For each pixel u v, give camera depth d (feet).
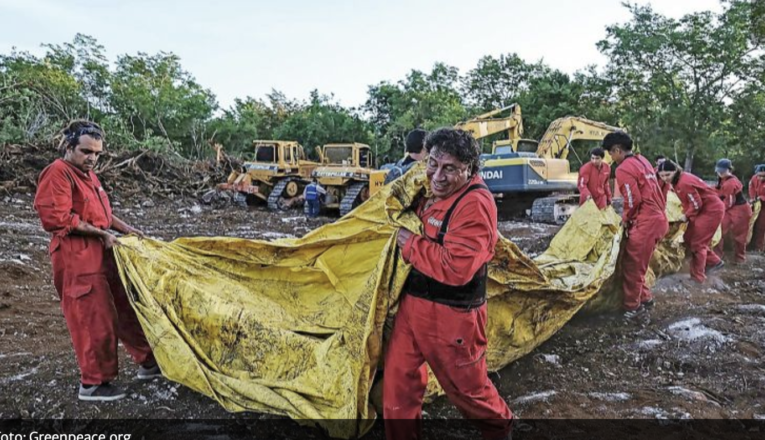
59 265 11.70
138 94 147.64
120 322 12.92
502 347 13.66
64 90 131.95
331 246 13.08
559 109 131.13
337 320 12.57
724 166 30.04
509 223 53.62
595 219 19.70
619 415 12.25
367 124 160.76
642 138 127.85
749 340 16.85
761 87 126.11
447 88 181.16
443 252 8.66
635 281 18.83
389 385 9.59
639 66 133.59
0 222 37.01
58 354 15.29
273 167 68.69
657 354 15.62
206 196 66.03
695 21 127.75
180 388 12.91
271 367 11.41
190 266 12.94
